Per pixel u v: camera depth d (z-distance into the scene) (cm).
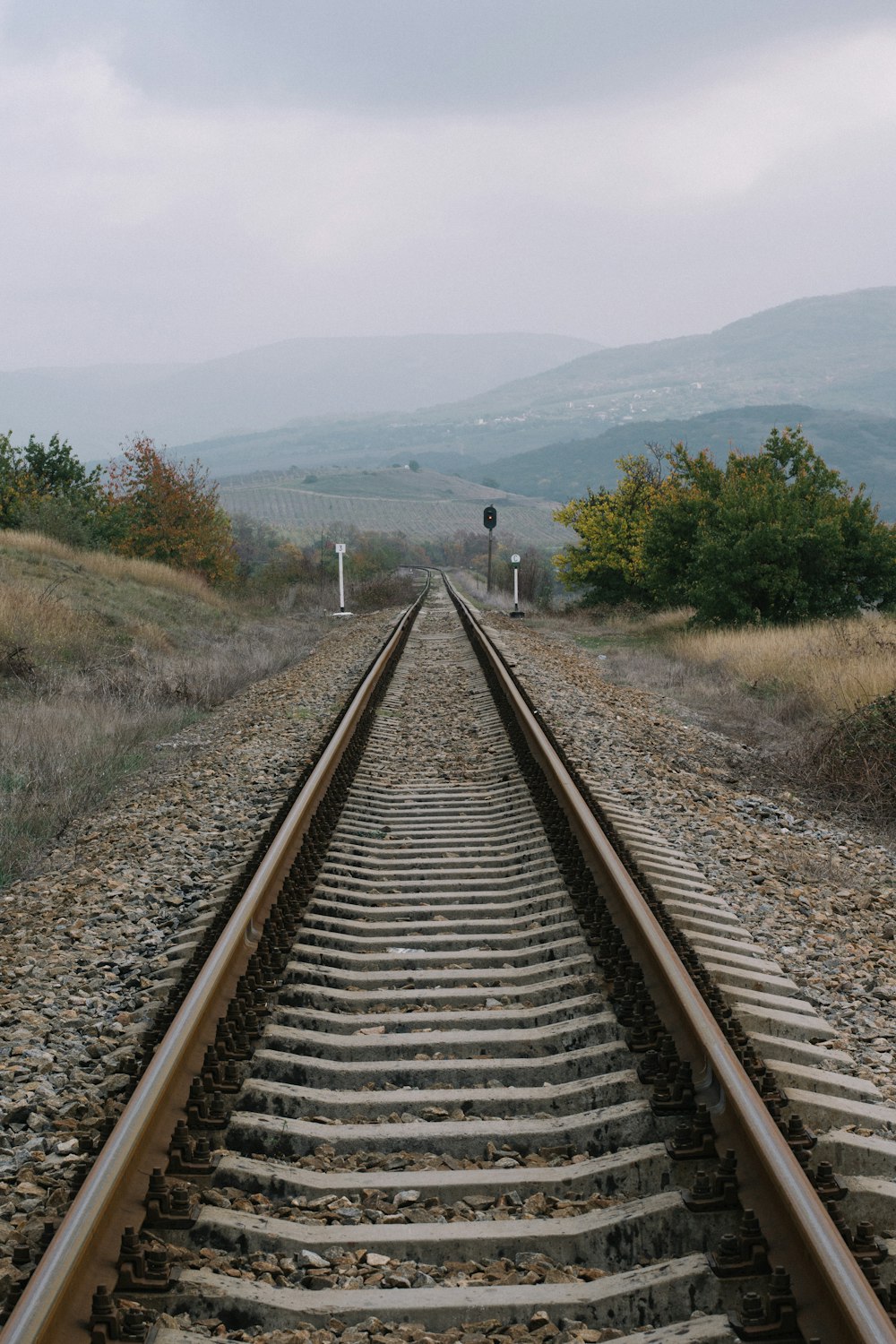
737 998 532
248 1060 455
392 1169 392
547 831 804
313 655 2477
